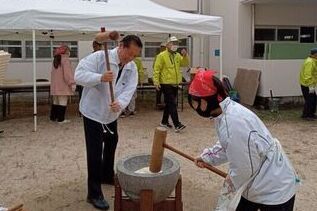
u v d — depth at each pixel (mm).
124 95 4113
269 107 11422
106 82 3941
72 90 9148
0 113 10648
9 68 14180
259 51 13383
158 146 3428
